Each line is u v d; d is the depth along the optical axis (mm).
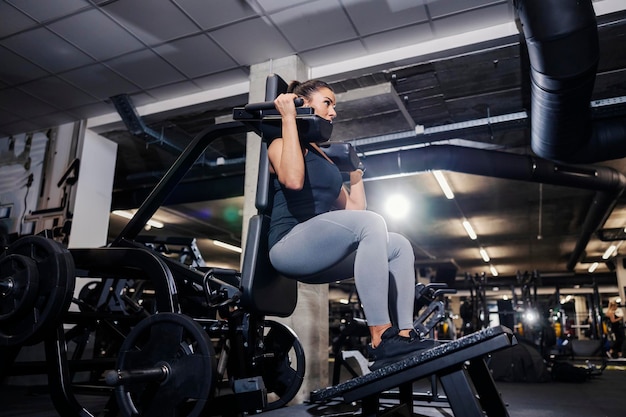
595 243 11445
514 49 3922
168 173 1791
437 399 2873
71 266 1768
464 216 9453
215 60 4238
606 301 18891
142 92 4824
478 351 1080
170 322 1489
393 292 1371
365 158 5613
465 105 5051
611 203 6906
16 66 4336
